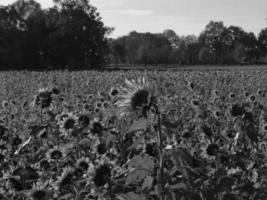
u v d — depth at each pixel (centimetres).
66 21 9881
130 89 407
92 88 2220
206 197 495
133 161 409
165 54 17238
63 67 9869
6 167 668
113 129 698
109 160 525
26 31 9831
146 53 17175
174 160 408
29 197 528
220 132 768
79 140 700
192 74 3019
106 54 10725
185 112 1058
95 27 10169
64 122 705
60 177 544
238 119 666
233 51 17225
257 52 17638
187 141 682
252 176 570
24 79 3462
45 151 718
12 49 9531
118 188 489
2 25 9850
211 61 17125
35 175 577
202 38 18412
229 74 3144
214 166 579
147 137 599
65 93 1808
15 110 1275
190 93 1656
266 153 641
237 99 1389
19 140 761
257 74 3014
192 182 467
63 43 9812
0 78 3788
